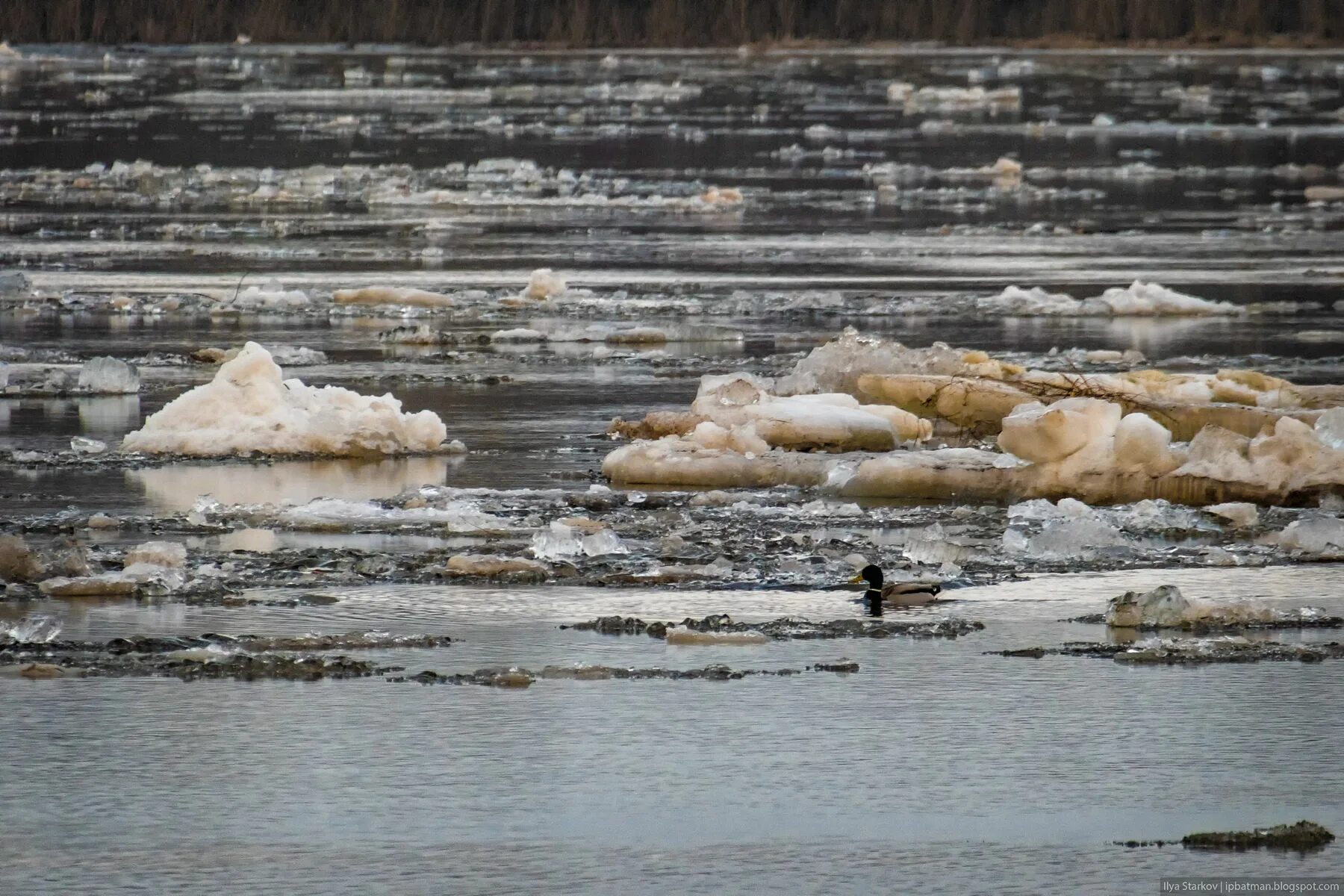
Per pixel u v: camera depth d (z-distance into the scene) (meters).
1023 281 123.12
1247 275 126.25
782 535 55.22
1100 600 48.53
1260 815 34.41
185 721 38.81
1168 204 176.50
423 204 174.38
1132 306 108.19
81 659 42.66
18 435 69.75
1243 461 60.22
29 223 154.75
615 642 44.41
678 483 62.81
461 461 66.50
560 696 40.50
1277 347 95.62
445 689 40.91
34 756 36.72
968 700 40.44
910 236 150.25
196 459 65.94
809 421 66.75
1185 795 35.28
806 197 182.62
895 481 61.25
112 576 48.88
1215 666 42.97
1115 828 33.84
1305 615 46.72
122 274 122.81
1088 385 69.75
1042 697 40.66
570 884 31.41
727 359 91.31
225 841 32.97
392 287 112.69
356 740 37.72
